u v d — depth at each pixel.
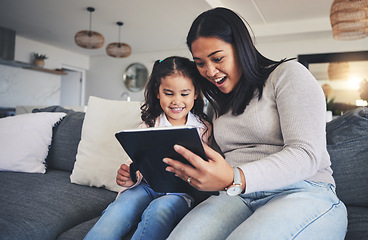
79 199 1.29
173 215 0.94
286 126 0.81
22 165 1.68
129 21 5.09
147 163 0.83
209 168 0.69
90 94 7.97
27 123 1.77
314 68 5.70
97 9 4.59
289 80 0.85
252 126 0.92
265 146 0.91
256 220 0.70
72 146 1.76
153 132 0.71
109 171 1.44
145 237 0.87
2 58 5.45
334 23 3.50
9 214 1.09
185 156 0.69
